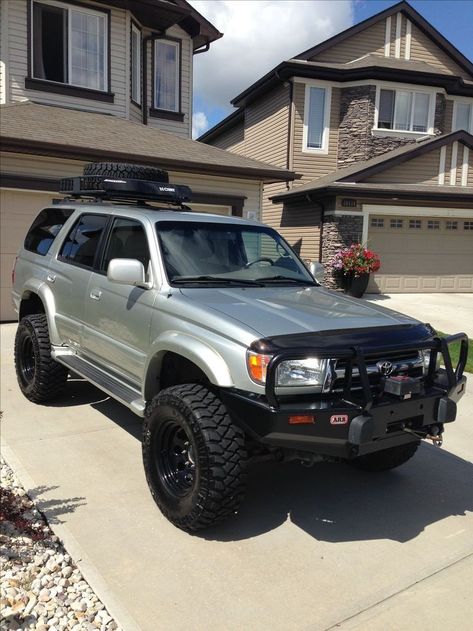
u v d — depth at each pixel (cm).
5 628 258
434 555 336
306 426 310
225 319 343
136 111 1434
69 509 371
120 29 1355
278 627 270
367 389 318
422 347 351
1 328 956
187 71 1548
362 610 284
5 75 1219
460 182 1672
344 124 1823
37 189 986
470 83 1895
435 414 353
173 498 351
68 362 509
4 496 372
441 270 1695
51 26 1281
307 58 1827
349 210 1560
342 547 342
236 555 329
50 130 1054
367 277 1524
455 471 461
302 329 335
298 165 1811
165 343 368
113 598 286
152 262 417
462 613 284
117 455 459
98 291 468
